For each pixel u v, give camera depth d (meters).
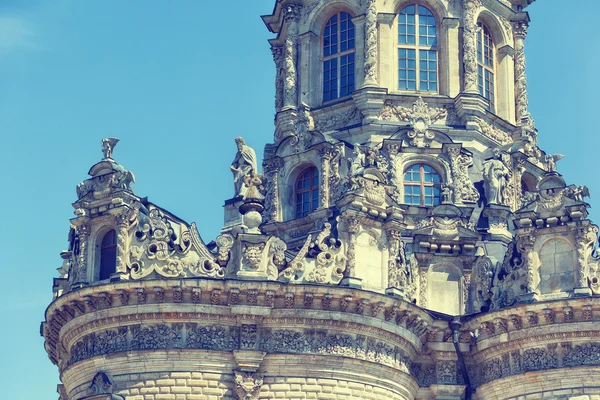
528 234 82.31
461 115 93.19
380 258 82.25
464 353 83.56
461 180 90.62
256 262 80.31
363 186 82.12
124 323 80.44
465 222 87.00
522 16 98.38
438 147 91.19
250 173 82.19
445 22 94.81
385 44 94.06
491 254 87.94
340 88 94.75
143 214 82.25
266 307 79.62
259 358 79.38
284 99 95.69
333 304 80.12
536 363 80.81
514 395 81.19
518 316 80.94
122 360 80.00
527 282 81.88
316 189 91.50
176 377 79.19
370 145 91.25
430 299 85.69
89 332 81.44
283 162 92.56
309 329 80.12
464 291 85.69
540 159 94.81
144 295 79.69
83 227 82.31
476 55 95.19
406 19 95.19
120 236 81.19
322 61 95.75
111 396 79.12
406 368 82.56
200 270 80.44
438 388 83.12
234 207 90.31
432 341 83.88
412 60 94.44
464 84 93.94
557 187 82.06
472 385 83.38
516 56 97.88
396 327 81.56
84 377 81.44
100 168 82.75
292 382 79.50
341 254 81.56
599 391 79.25
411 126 91.44
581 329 79.94
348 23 95.44
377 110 92.25
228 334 79.88
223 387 79.19
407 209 89.44
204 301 79.62
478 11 96.19
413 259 85.94
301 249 81.44
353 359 80.12
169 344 79.56
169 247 80.88
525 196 89.75
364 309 80.56
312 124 94.31
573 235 81.38
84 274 81.69
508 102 96.75
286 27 96.69
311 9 96.19
